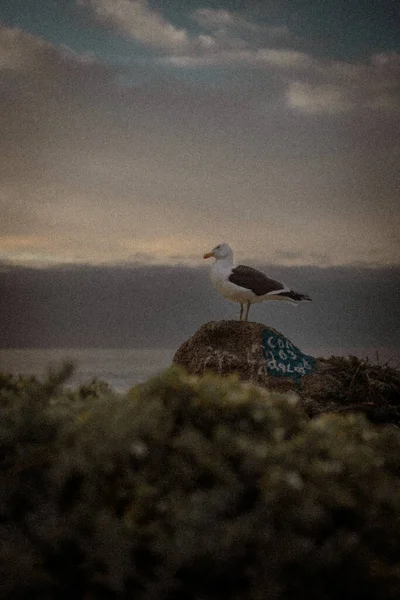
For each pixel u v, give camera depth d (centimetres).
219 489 194
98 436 188
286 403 230
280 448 202
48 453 198
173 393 217
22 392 219
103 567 189
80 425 197
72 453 190
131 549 185
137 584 190
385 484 203
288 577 192
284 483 188
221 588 191
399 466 225
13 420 204
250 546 191
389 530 201
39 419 206
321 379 588
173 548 182
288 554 187
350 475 205
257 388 237
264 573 186
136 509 192
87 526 190
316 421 235
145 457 201
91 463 190
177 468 198
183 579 190
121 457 193
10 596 185
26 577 182
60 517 190
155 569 185
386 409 535
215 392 218
